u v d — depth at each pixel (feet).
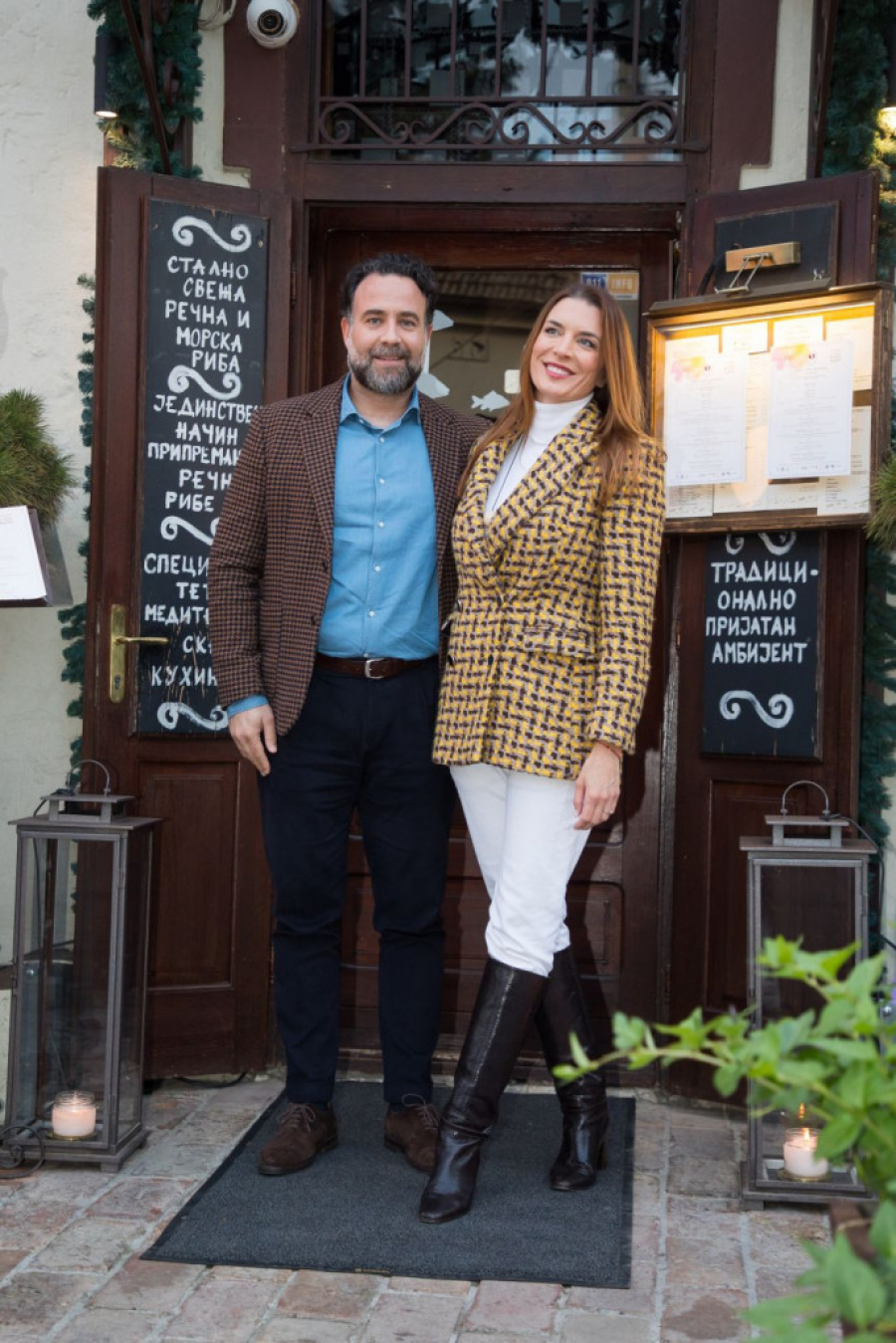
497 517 8.48
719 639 10.78
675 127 11.22
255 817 11.16
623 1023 3.44
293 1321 7.06
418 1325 7.03
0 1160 9.28
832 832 8.93
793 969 3.34
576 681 8.46
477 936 11.43
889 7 10.37
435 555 9.14
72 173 11.57
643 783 11.24
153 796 10.98
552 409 8.79
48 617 11.62
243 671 9.18
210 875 11.10
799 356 10.26
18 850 9.30
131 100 10.99
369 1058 11.53
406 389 8.95
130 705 10.84
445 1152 8.48
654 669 11.23
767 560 10.61
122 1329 6.93
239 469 9.34
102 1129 9.29
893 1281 2.94
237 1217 8.33
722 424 10.52
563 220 11.45
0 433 10.64
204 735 11.00
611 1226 8.28
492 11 11.44
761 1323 2.88
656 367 10.78
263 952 11.21
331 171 11.37
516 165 11.28
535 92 11.47
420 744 9.16
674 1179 9.23
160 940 10.99
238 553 9.30
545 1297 7.37
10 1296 7.28
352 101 11.43
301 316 11.45
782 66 10.98
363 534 9.02
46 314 11.57
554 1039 9.05
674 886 10.98
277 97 11.35
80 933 9.32
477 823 8.91
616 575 8.39
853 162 10.52
